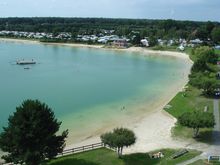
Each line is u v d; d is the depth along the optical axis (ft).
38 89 435.53
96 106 342.64
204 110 302.25
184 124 232.32
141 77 521.65
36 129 168.14
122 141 191.21
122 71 590.14
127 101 362.74
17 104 357.00
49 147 174.19
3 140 168.66
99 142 238.48
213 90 356.18
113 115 309.22
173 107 324.80
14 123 169.07
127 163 190.90
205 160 193.47
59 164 189.88
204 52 580.71
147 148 220.43
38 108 173.88
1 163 187.73
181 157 198.70
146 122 284.00
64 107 339.16
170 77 512.63
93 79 510.17
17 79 512.63
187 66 628.69
